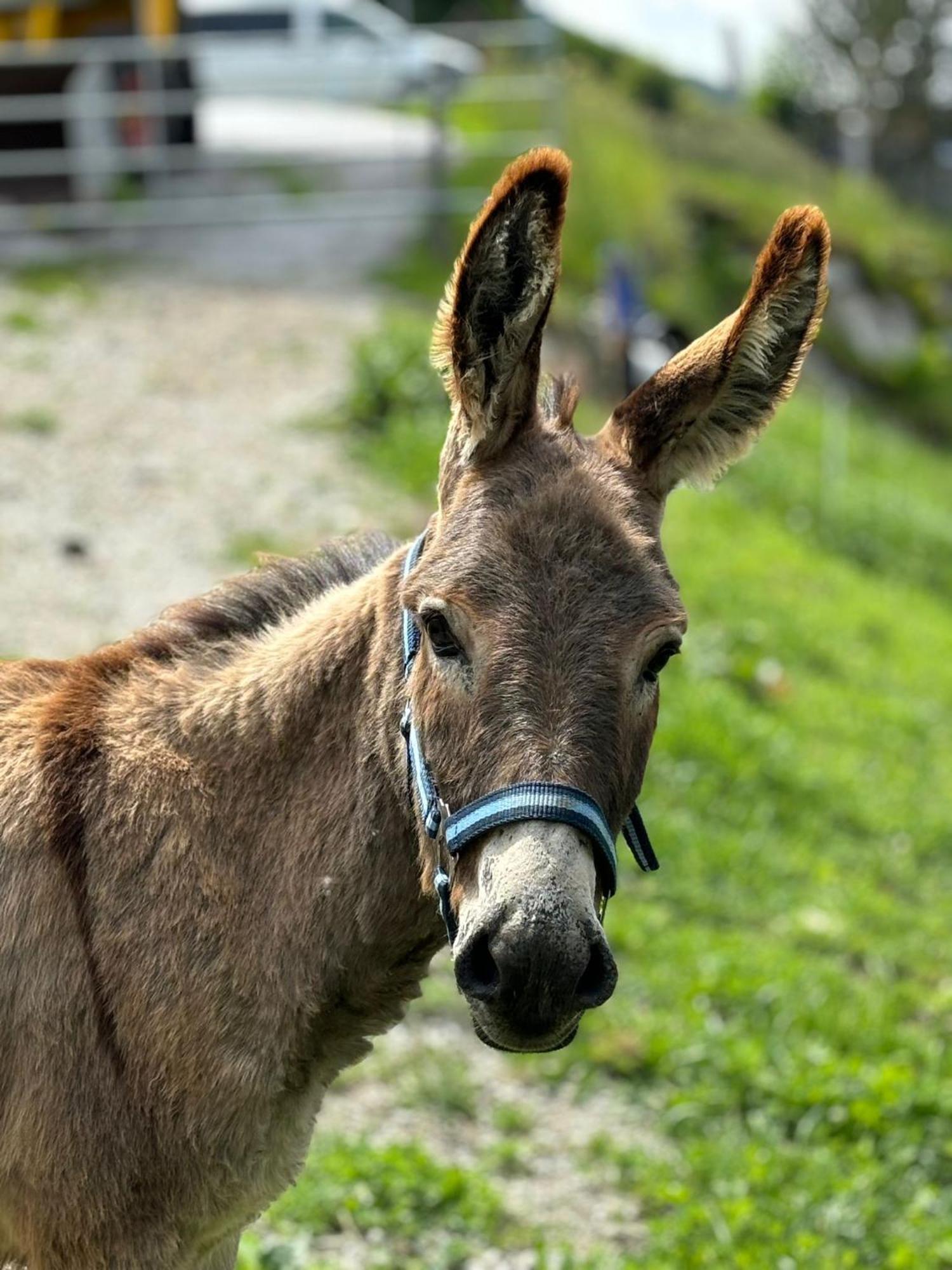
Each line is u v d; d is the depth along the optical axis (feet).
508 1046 7.80
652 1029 18.20
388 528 29.45
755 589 33.55
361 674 9.37
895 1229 15.20
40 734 9.68
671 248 61.77
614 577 8.27
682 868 22.24
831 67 106.93
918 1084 17.57
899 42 104.58
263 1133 9.11
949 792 27.37
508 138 56.34
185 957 9.00
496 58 69.62
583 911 7.64
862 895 22.75
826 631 32.99
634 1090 17.43
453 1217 14.53
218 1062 8.93
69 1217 8.90
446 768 8.20
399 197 50.19
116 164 47.93
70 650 23.57
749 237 66.54
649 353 42.80
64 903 9.13
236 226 48.91
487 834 7.92
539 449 8.79
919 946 21.91
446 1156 15.85
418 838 8.98
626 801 8.45
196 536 28.48
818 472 46.73
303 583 10.48
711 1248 14.46
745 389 9.18
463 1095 16.66
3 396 33.96
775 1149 16.11
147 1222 8.94
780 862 23.12
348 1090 16.63
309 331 39.83
